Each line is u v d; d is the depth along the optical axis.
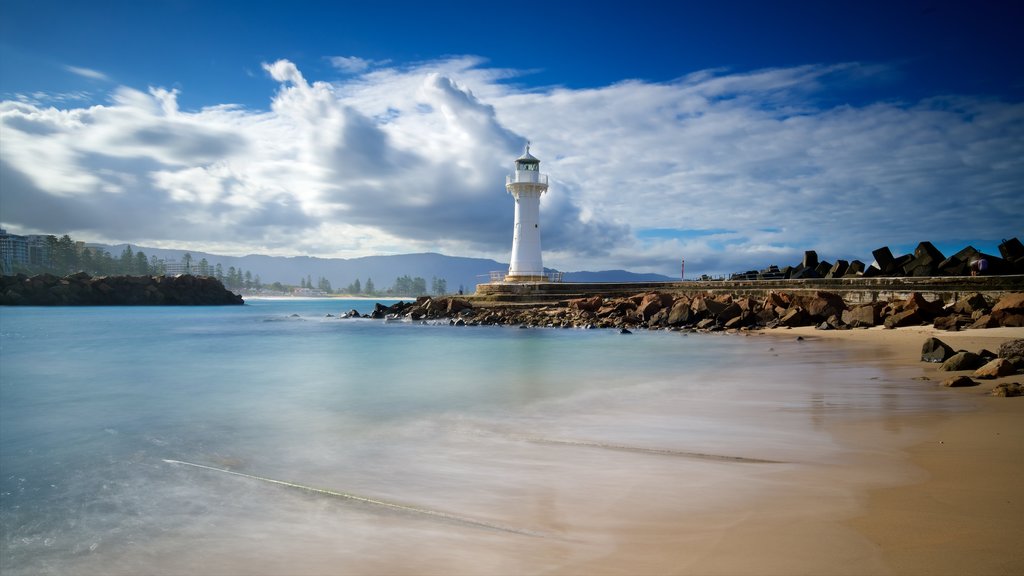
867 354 19.67
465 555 4.85
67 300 124.56
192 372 20.00
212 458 8.55
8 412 12.73
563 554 4.73
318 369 20.39
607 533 5.14
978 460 6.68
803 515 5.21
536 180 61.81
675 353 23.34
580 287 57.72
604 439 8.98
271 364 22.27
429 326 48.09
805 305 35.44
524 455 8.17
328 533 5.55
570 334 35.62
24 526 6.05
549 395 13.82
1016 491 5.55
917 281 34.44
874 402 10.91
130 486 7.32
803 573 4.02
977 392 11.18
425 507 6.14
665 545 4.76
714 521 5.24
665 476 6.82
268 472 7.74
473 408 12.27
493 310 52.34
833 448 7.73
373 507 6.21
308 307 142.00
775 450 7.81
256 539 5.50
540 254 63.16
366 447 8.98
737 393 13.04
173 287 141.25
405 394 14.45
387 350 27.62
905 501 5.41
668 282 58.38
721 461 7.41
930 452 7.17
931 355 16.27
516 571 4.47
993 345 18.95
